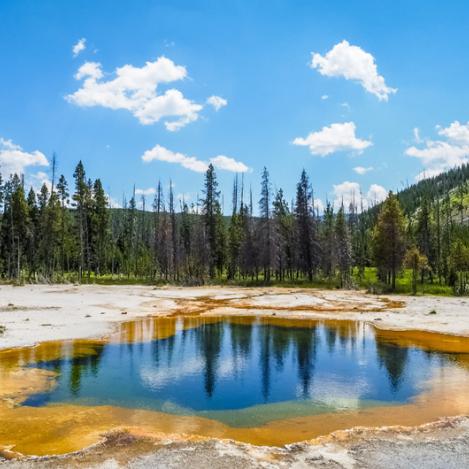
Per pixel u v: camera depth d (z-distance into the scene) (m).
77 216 69.88
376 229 59.53
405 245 53.44
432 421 11.96
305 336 23.95
